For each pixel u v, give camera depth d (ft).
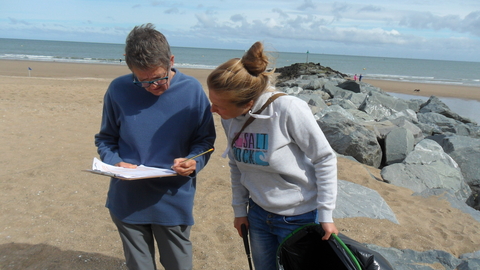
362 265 5.51
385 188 16.96
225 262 10.30
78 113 28.76
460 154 22.45
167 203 6.93
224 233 11.89
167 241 7.25
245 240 7.12
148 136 6.85
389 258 10.70
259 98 5.96
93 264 9.91
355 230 12.50
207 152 6.88
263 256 6.98
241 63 5.70
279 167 6.07
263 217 6.71
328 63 333.01
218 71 5.70
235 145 6.45
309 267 6.43
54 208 13.02
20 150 19.36
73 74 86.02
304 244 6.28
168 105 6.86
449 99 79.61
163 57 6.18
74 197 14.05
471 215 14.57
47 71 89.86
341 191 14.97
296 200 6.28
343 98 46.09
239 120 6.28
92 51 278.05
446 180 18.45
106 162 6.91
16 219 12.19
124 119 6.86
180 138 6.99
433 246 11.64
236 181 7.13
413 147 23.98
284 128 5.88
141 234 7.22
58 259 10.06
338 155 21.48
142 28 6.27
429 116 35.88
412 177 18.22
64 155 18.89
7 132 22.40
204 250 10.85
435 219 13.97
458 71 295.07
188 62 216.95
